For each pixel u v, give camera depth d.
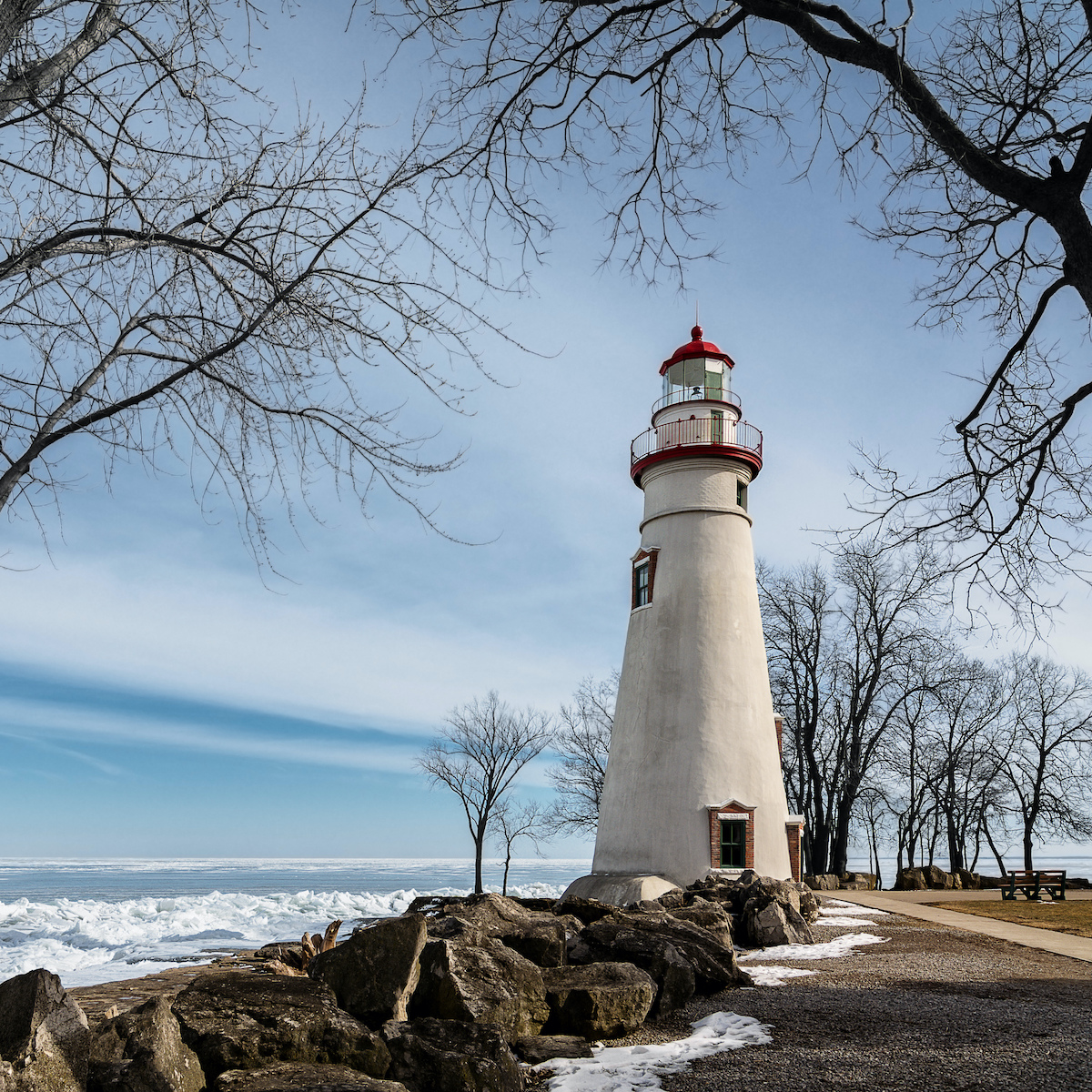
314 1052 6.01
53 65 4.71
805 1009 9.33
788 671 39.19
